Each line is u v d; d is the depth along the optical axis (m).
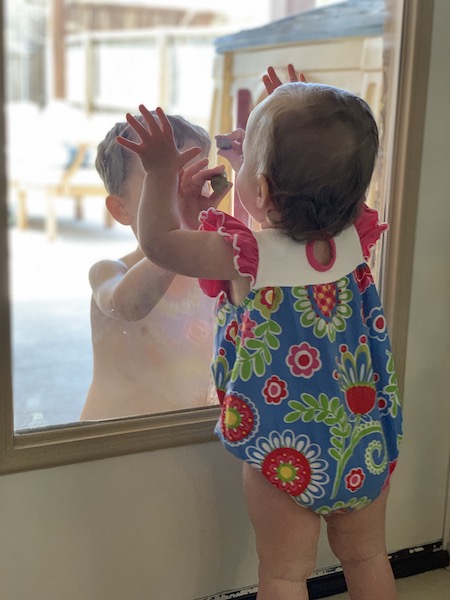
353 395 0.86
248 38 1.57
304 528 0.86
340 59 1.35
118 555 0.95
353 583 0.92
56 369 1.50
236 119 1.50
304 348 0.82
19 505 0.87
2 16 0.76
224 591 1.04
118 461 0.93
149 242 0.81
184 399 1.00
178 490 0.97
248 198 0.86
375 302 0.90
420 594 1.12
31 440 0.88
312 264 0.83
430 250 1.08
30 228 3.01
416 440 1.14
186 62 3.21
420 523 1.18
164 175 0.81
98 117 3.12
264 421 0.82
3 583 0.88
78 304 1.90
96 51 3.79
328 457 0.82
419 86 1.02
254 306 0.82
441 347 1.13
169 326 1.02
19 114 3.02
